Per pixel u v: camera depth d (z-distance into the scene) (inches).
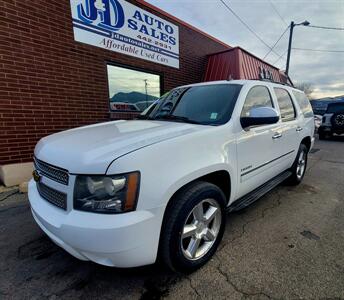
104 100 238.5
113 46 238.7
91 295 76.9
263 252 97.7
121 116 257.1
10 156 182.1
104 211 65.5
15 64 178.2
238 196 108.4
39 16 187.2
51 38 195.5
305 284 80.1
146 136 80.4
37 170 87.0
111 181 65.1
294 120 159.3
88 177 67.2
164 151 73.5
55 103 203.3
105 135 86.0
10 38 174.1
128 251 66.2
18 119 183.8
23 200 153.4
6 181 177.8
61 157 74.5
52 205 77.5
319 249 99.8
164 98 139.0
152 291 78.2
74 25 208.2
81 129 105.1
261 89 130.0
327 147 387.5
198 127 92.4
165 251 76.5
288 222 123.7
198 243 87.0
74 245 66.7
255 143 111.8
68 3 202.7
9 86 176.9
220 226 94.7
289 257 94.3
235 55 343.0
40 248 102.6
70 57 208.7
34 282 82.7
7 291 78.7
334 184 188.1
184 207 77.5
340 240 106.7
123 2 240.1
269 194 165.5
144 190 67.4
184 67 327.3
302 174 186.4
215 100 113.0
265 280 82.1
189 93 127.5
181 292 77.5
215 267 89.0
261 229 116.5
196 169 79.7
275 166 136.5
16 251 100.4
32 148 193.0
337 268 87.8
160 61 290.4
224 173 95.7
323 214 133.6
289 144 151.3
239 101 107.6
